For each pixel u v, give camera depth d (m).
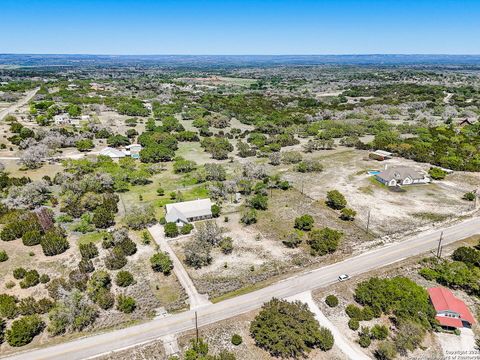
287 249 67.12
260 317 45.72
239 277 58.59
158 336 46.22
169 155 118.94
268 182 97.94
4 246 66.56
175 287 56.19
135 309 51.25
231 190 92.06
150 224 76.25
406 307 48.44
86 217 76.06
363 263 62.06
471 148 124.06
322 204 86.88
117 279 56.00
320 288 55.47
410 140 134.75
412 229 74.25
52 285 54.41
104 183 92.06
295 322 44.59
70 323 47.50
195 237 68.19
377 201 88.38
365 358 43.12
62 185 90.00
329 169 112.56
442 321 47.50
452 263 58.44
